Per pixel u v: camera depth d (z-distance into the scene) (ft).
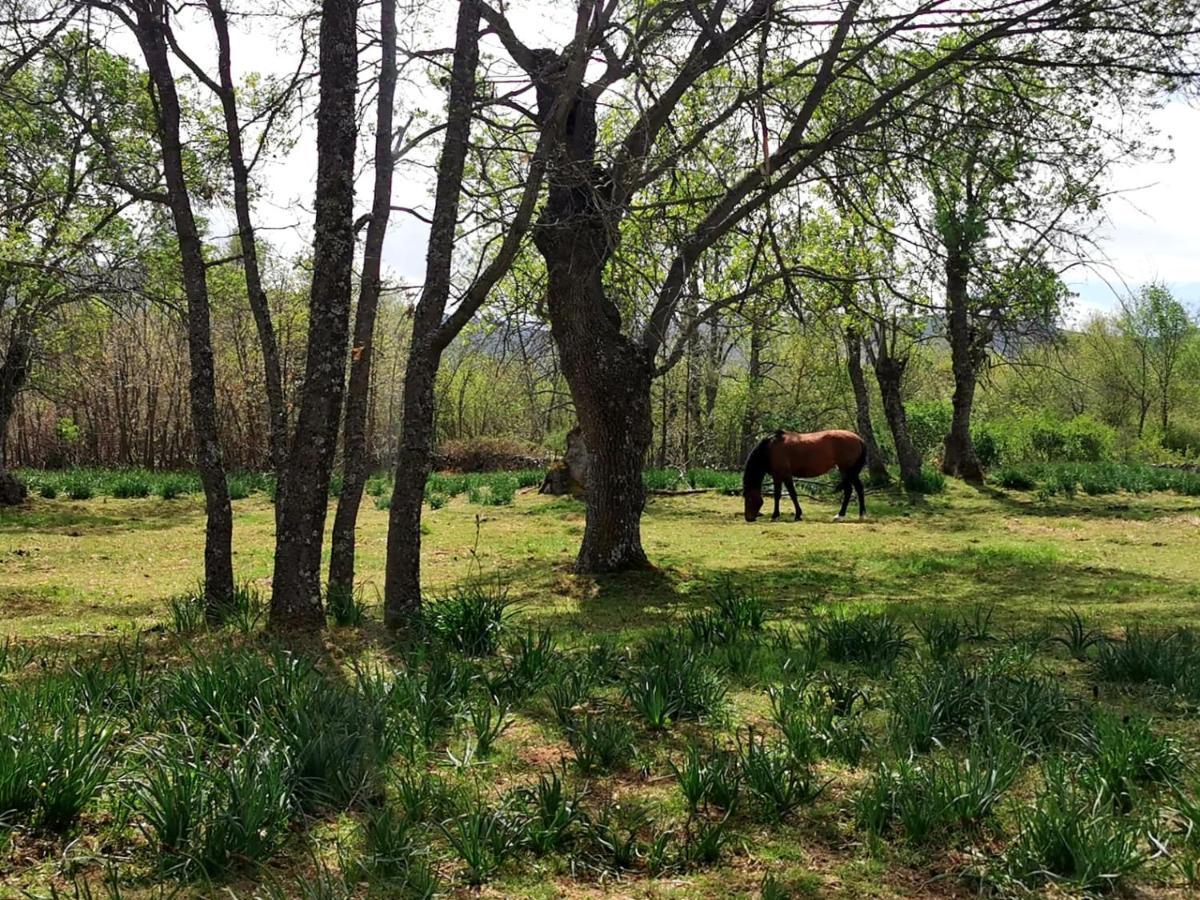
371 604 31.12
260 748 13.56
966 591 34.01
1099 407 137.39
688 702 17.61
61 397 87.20
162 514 67.21
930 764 14.55
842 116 33.40
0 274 43.29
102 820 12.69
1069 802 12.87
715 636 24.22
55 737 13.42
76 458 123.13
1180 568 39.65
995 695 17.01
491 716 16.99
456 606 23.56
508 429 124.57
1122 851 11.54
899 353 80.12
